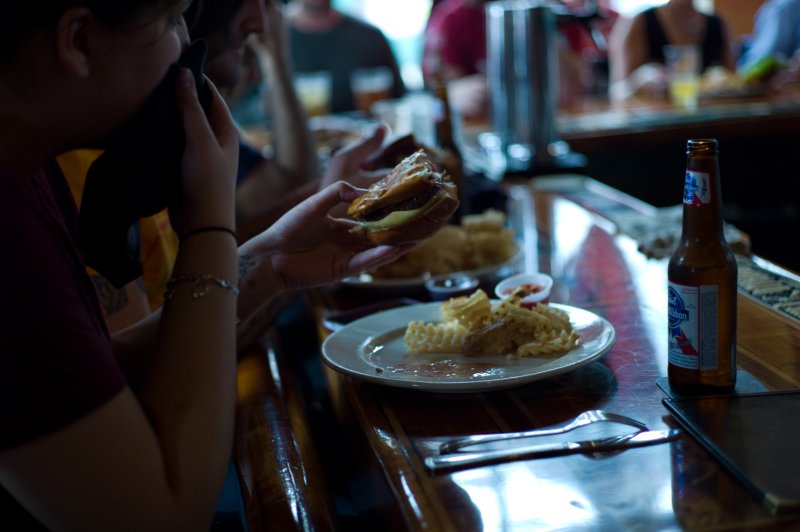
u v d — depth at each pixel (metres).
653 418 0.87
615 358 1.05
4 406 0.70
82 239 0.91
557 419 0.88
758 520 0.67
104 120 0.82
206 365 0.83
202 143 0.88
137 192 0.88
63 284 0.75
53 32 0.75
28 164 0.84
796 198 3.46
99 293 1.21
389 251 1.12
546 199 2.16
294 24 4.72
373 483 0.90
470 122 3.76
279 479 0.96
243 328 1.37
